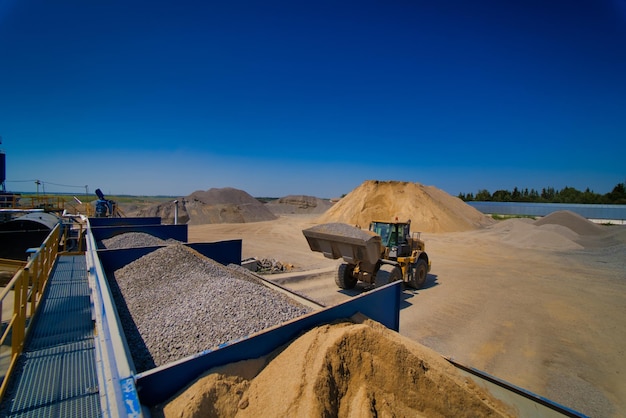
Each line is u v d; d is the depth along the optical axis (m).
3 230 9.84
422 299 9.75
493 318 8.24
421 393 3.07
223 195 44.19
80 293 5.45
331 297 9.59
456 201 36.41
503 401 3.18
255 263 12.35
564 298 10.08
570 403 4.87
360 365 3.10
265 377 2.87
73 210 22.47
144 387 2.29
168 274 5.87
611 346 6.76
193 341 3.61
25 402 2.72
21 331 3.60
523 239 22.44
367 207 29.94
